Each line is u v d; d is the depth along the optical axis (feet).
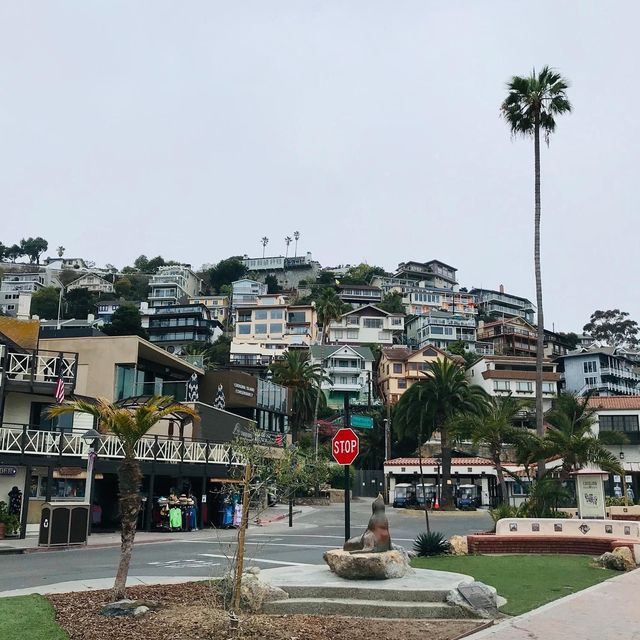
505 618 30.78
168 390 143.23
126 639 25.91
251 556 59.11
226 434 131.44
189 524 94.68
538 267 100.12
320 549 66.85
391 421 232.53
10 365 90.48
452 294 470.39
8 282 461.78
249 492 33.55
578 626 28.60
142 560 57.00
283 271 574.97
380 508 38.01
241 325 390.83
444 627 28.71
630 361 379.14
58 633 26.76
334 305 351.46
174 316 384.88
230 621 27.86
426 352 304.09
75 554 62.54
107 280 522.47
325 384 306.14
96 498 99.25
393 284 503.20
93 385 115.24
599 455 81.66
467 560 50.31
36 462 81.30
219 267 555.69
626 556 45.68
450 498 157.69
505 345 410.72
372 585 33.37
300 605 31.81
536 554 53.67
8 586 41.83
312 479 37.35
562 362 351.05
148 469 92.79
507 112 107.65
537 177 103.91
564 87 105.29
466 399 159.94
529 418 148.77
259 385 181.68
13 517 78.38
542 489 72.28
